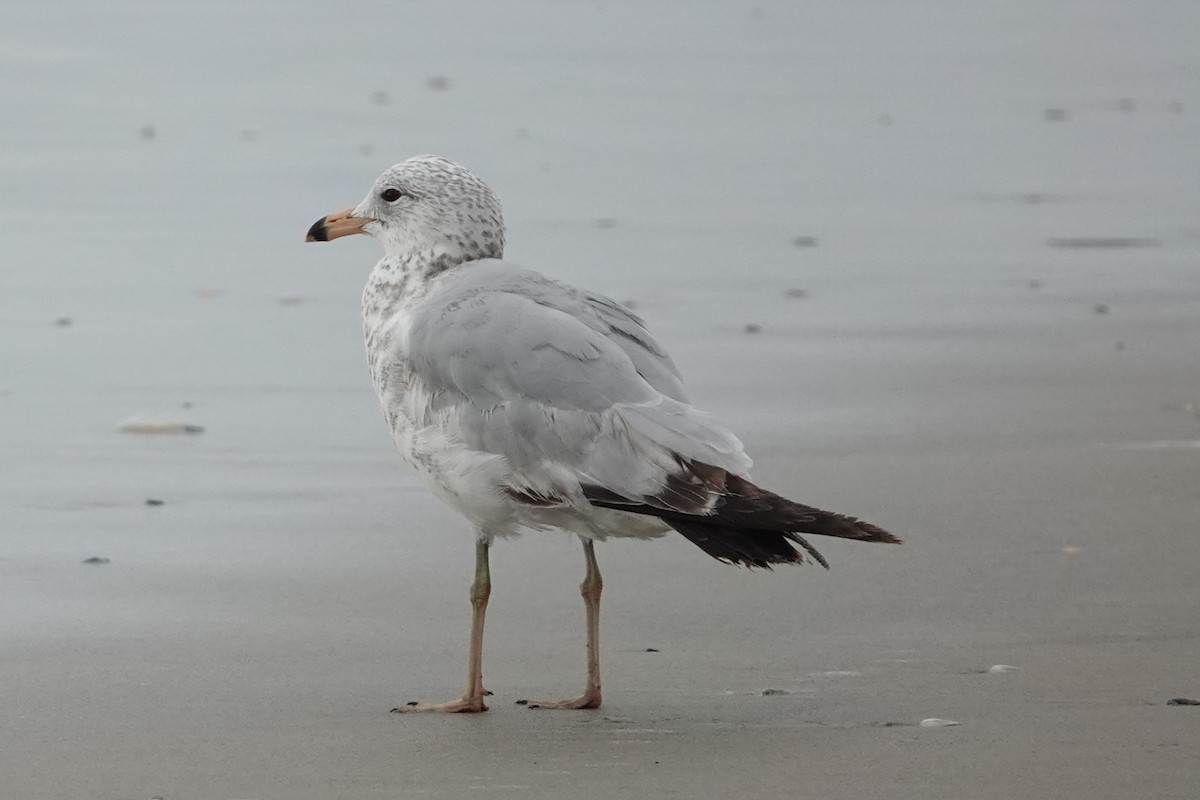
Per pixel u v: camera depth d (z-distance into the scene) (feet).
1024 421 49.11
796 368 54.54
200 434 47.42
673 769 26.61
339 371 53.78
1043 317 61.62
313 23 123.54
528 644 33.32
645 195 80.23
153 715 29.19
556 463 29.53
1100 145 94.38
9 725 28.60
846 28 131.13
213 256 67.77
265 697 30.25
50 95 97.35
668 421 29.12
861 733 28.09
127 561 37.86
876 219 77.15
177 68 106.32
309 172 81.71
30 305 60.23
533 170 84.53
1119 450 46.24
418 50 116.16
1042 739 27.53
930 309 62.49
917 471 44.52
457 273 32.40
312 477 44.11
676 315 60.70
